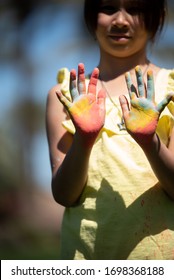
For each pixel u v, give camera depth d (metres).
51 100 3.55
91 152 3.29
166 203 3.18
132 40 3.41
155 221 3.15
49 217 17.48
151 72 3.12
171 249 3.14
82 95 3.15
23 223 15.14
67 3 18.81
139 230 3.15
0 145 19.53
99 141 3.29
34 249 10.93
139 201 3.16
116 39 3.41
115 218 3.17
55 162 3.40
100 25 3.44
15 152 19.88
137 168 3.19
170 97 3.08
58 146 3.43
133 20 3.40
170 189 3.13
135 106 3.09
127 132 3.22
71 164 3.15
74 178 3.17
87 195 3.25
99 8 3.45
